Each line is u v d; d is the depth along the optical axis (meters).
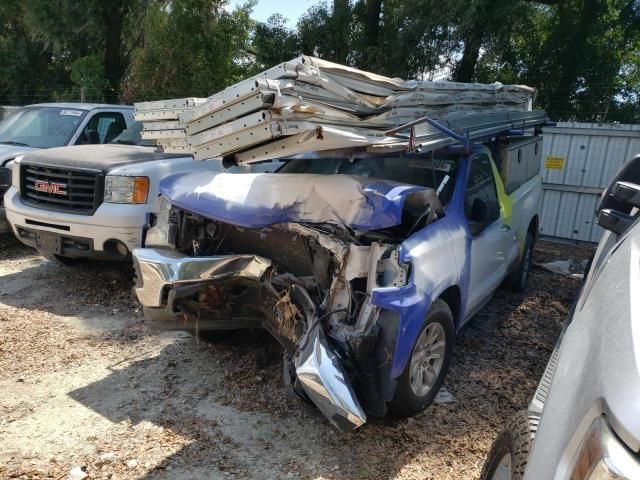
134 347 4.74
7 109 11.51
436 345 3.88
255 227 3.59
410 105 4.31
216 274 3.67
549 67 15.10
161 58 15.88
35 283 6.29
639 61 16.95
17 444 3.37
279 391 4.06
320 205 3.53
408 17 14.62
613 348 1.72
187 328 4.05
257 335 4.80
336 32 16.44
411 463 3.32
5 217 7.07
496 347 5.12
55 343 4.76
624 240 2.53
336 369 3.15
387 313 3.35
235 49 16.59
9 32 23.53
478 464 3.35
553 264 8.27
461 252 4.10
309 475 3.16
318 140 3.30
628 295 1.92
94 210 5.71
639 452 1.42
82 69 18.56
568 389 1.86
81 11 18.17
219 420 3.68
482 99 5.82
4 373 4.20
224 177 4.16
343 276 3.46
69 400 3.88
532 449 1.93
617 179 4.15
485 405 4.04
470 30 13.42
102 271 6.71
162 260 3.75
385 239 3.55
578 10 14.89
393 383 3.37
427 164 4.70
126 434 3.50
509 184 5.83
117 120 8.35
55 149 6.49
